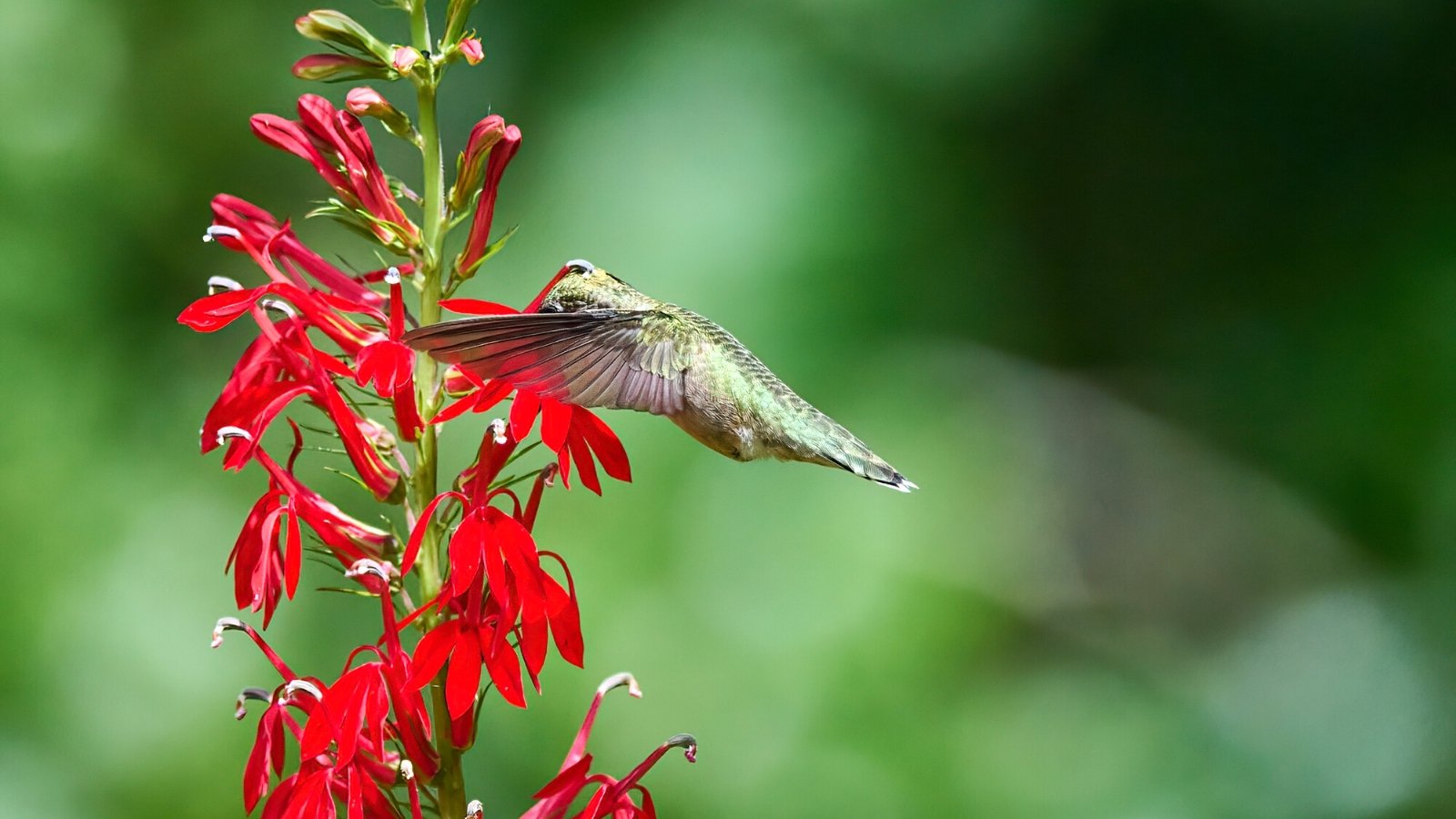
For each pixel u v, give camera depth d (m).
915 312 10.88
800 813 9.10
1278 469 12.44
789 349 10.28
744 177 10.84
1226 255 13.01
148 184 11.41
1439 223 12.00
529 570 4.41
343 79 4.97
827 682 9.22
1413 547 11.80
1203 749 10.94
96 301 10.91
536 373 4.47
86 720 9.58
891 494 9.80
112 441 10.50
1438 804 11.23
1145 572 12.60
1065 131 12.61
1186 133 12.99
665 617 9.26
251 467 10.56
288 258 4.99
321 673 9.94
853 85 11.46
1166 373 13.03
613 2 11.62
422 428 4.78
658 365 5.42
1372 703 11.56
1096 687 10.88
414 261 4.93
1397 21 12.55
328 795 4.41
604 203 10.82
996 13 11.84
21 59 11.19
